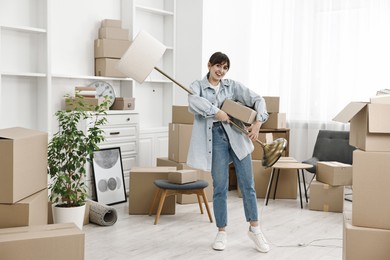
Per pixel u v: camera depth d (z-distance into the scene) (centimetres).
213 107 331
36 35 463
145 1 582
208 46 593
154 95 606
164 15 608
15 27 428
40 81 465
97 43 517
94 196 483
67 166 381
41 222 285
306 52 620
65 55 495
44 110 464
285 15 630
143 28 583
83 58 512
